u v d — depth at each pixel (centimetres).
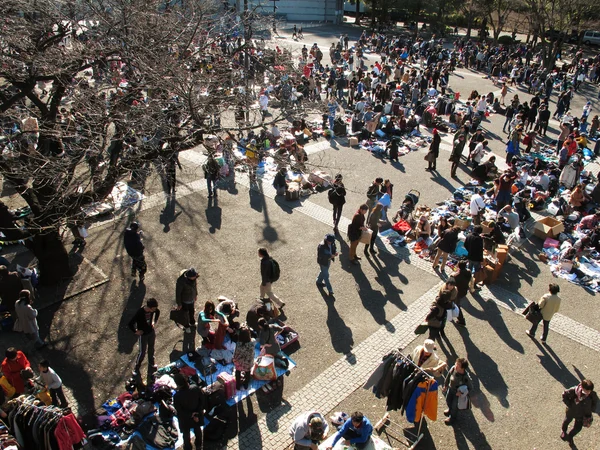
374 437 794
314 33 4984
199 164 1884
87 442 770
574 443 827
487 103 2808
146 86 1070
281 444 795
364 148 2112
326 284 1169
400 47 4112
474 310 1158
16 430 720
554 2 3591
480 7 4675
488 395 916
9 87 1228
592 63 3844
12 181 1030
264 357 905
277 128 1953
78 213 1066
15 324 966
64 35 1123
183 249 1332
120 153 1148
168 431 802
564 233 1482
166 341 1009
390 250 1381
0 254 1268
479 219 1481
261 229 1452
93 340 1004
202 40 1441
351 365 969
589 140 2339
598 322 1134
